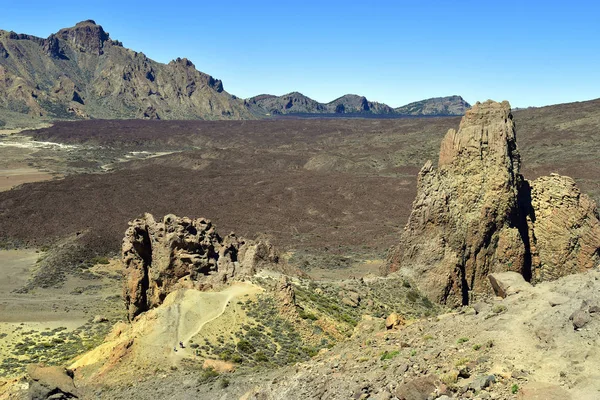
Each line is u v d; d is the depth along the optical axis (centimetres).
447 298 4894
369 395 1895
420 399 1641
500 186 4944
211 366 3381
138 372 3422
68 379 3372
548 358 1659
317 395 2134
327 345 3775
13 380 3825
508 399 1484
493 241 4966
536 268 5081
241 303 4184
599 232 5103
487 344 1877
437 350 2028
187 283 4753
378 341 2555
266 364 3459
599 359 1549
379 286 4959
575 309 1897
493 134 5097
